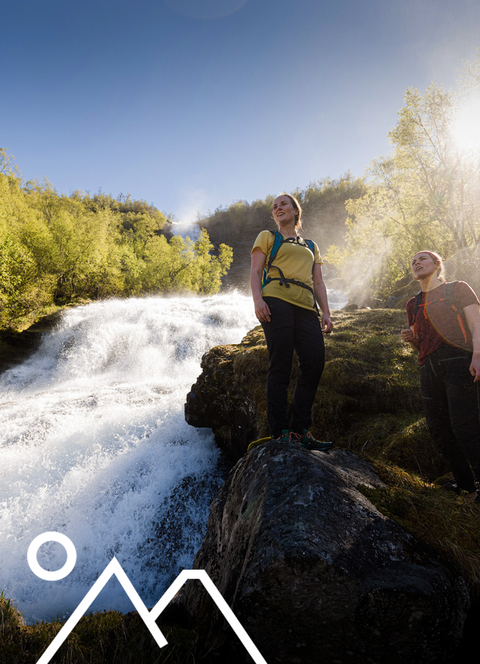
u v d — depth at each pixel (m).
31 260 20.02
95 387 10.48
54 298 25.14
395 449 3.10
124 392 8.25
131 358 13.46
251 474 1.86
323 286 2.46
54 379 12.73
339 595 1.28
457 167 16.95
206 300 23.47
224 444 5.00
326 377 4.38
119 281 31.62
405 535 1.57
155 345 14.10
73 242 27.05
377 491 1.87
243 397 4.55
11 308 17.61
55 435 5.51
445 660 1.33
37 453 5.04
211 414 5.02
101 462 4.85
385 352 5.23
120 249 34.56
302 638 1.30
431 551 1.56
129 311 17.92
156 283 36.41
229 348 5.65
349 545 1.40
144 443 5.25
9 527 3.85
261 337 5.89
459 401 2.03
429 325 2.20
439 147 17.52
